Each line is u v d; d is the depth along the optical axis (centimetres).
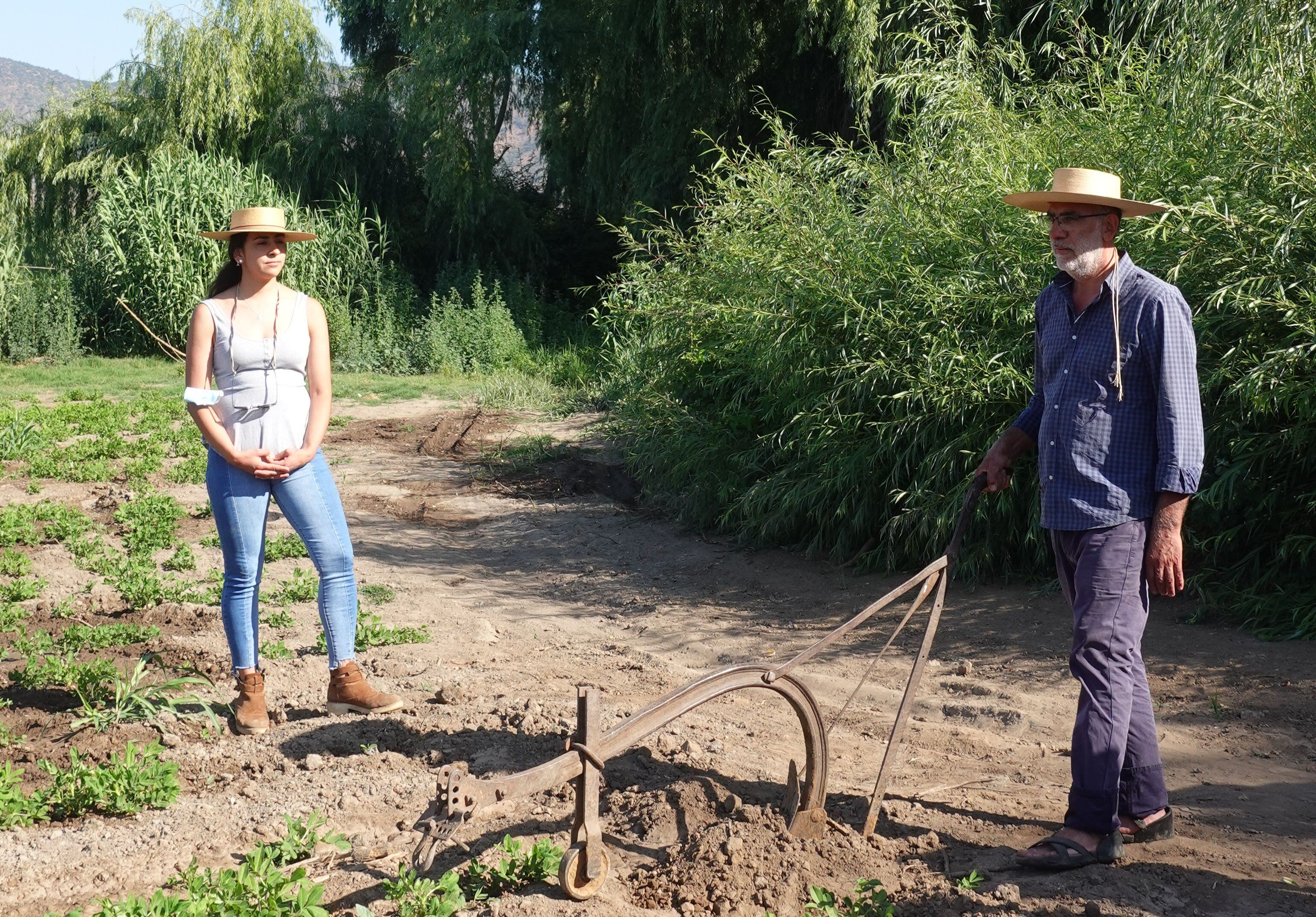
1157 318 359
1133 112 751
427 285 2645
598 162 2259
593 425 1339
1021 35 1316
